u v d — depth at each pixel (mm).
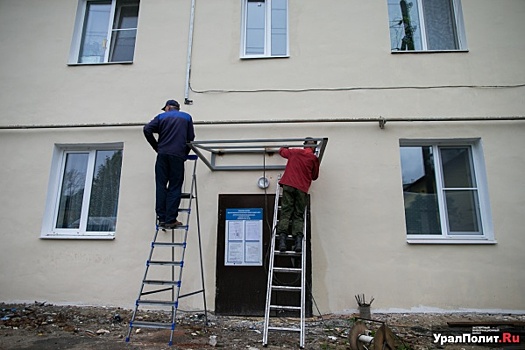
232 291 4832
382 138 5238
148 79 5742
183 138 4598
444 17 5949
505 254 4777
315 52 5641
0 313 4625
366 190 5070
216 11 5945
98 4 6391
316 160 4684
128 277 5012
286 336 4023
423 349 3629
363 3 5797
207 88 5629
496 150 5109
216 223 5094
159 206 4406
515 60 5449
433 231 5055
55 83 5828
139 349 3459
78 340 3721
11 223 5297
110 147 5645
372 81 5480
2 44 6062
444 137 5199
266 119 5445
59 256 5145
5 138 5629
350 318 4562
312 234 4953
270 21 6051
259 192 5129
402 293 4742
